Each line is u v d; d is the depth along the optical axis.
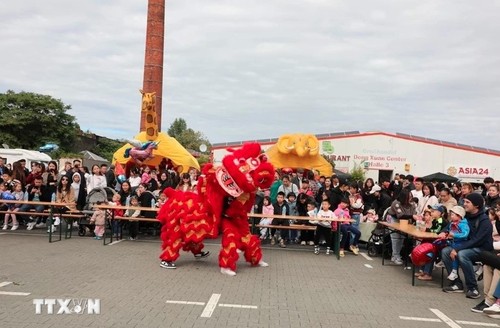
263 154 8.76
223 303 6.66
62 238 12.39
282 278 8.59
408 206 10.84
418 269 10.09
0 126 40.56
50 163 13.88
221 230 9.13
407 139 37.28
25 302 6.30
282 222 12.67
